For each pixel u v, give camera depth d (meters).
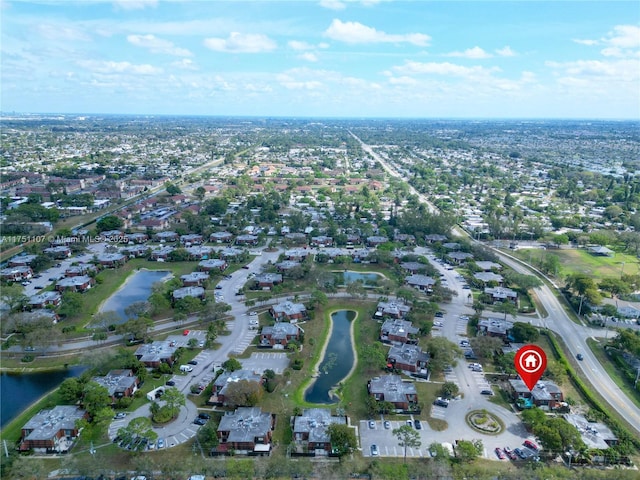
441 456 130.38
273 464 126.56
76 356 186.50
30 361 182.50
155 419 146.50
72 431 140.50
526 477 122.06
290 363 184.38
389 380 167.50
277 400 160.12
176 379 171.75
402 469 125.12
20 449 135.88
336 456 135.88
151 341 196.25
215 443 136.12
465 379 174.50
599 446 138.25
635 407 159.38
